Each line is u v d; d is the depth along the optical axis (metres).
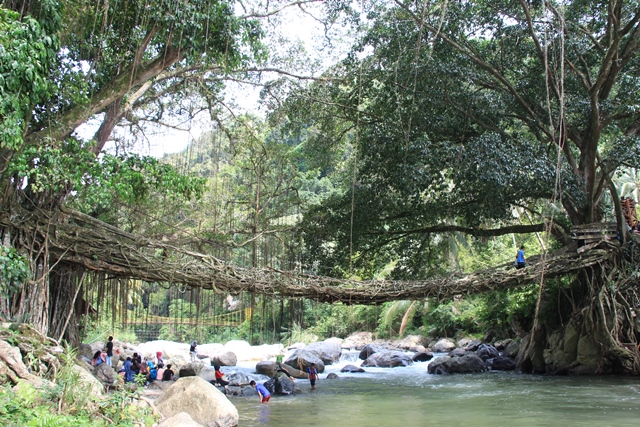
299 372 18.88
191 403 9.02
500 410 10.73
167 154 17.70
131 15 12.27
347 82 18.94
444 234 22.70
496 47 17.45
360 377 18.56
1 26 7.80
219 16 11.85
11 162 9.80
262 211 19.72
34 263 11.30
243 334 30.66
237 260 18.86
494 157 15.19
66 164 10.25
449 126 17.56
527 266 15.73
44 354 8.45
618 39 14.72
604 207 18.83
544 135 20.11
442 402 12.12
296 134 21.06
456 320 32.38
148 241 13.07
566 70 16.55
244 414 10.80
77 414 6.48
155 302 24.31
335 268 19.77
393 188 18.53
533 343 18.58
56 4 9.29
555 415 9.93
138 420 6.91
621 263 15.81
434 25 16.42
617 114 16.67
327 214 19.75
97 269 12.48
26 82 8.25
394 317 34.91
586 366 16.38
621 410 10.31
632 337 15.43
